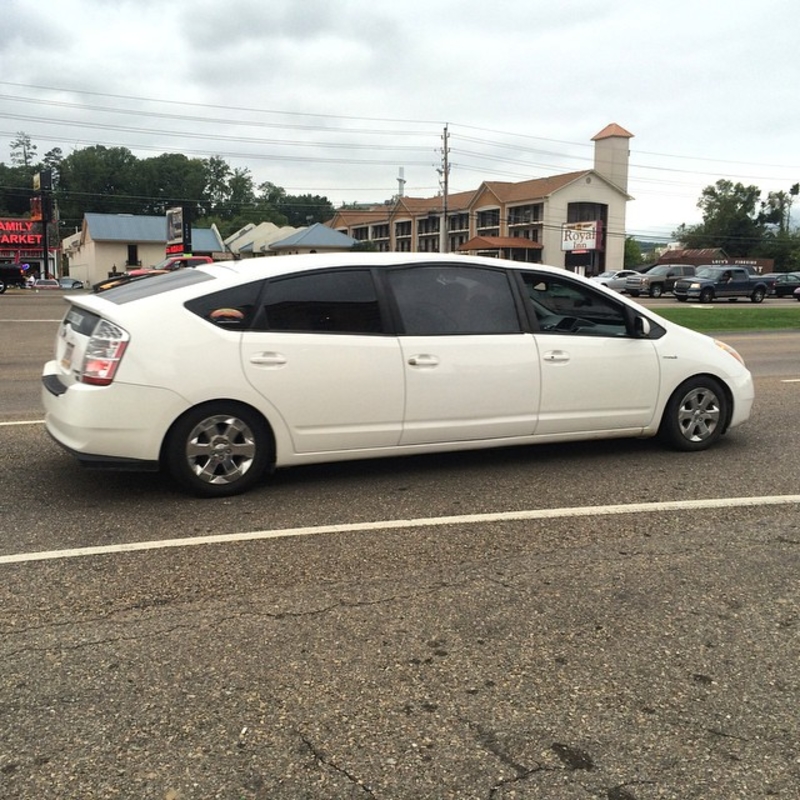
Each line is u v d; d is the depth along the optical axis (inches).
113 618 133.3
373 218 3831.2
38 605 137.9
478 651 123.3
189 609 136.9
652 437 259.9
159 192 4820.4
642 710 107.8
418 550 164.7
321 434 199.2
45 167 5093.5
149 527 176.2
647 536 173.9
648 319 237.5
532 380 218.1
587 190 2859.3
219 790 91.5
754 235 3993.6
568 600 141.7
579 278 230.2
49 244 3078.2
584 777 94.0
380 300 203.9
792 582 150.2
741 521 184.2
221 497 196.2
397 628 130.6
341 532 174.7
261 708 107.5
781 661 121.0
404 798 90.4
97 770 94.7
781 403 344.8
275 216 5007.4
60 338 209.2
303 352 194.2
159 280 206.4
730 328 857.5
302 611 136.5
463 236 3302.2
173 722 104.2
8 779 92.9
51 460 231.0
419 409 206.5
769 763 96.7
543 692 112.0
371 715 106.1
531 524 181.3
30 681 113.7
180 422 188.1
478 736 101.7
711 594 144.6
